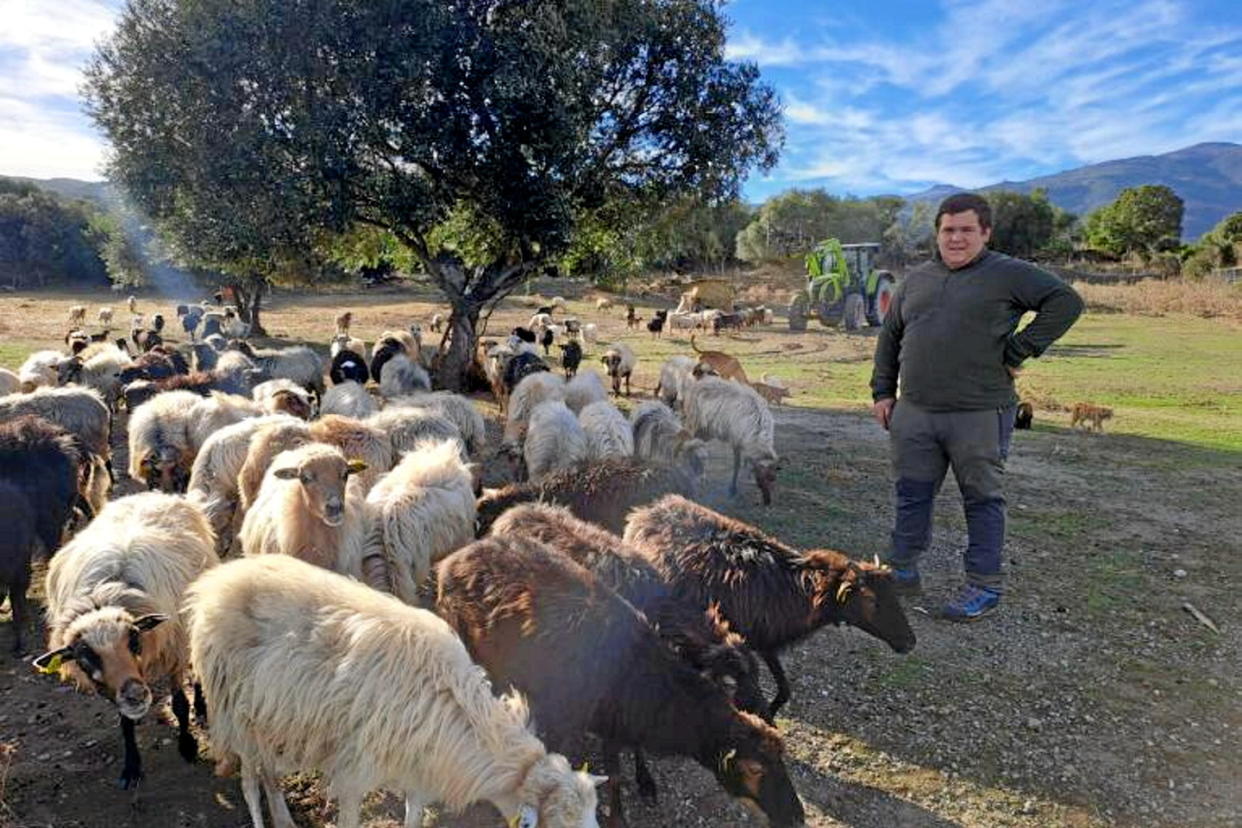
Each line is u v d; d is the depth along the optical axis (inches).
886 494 396.8
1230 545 337.7
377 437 307.9
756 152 661.9
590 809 128.5
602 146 623.5
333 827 160.2
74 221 2532.0
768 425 378.0
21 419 262.8
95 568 177.0
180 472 333.7
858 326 1445.6
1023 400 669.9
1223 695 221.0
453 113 557.9
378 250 777.6
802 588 199.8
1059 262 3245.6
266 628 143.4
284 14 503.8
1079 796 178.5
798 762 187.5
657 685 157.9
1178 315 1640.0
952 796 177.8
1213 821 171.9
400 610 146.6
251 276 970.1
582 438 347.9
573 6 526.9
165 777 174.2
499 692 173.8
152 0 561.0
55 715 194.9
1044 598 279.0
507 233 611.2
